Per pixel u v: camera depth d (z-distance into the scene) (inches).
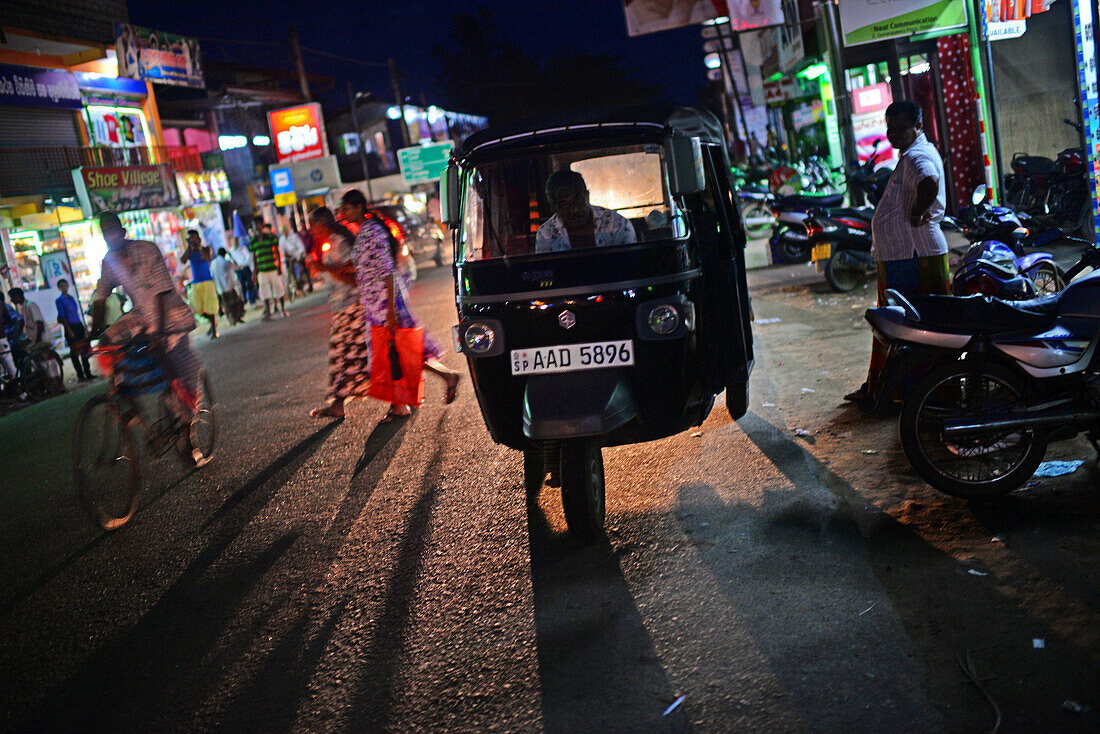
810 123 976.9
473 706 127.1
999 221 303.6
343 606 167.2
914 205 203.2
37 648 167.6
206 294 690.2
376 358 291.6
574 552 175.2
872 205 485.4
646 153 190.7
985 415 164.1
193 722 133.5
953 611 133.4
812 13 675.4
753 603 144.3
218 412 363.3
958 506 170.1
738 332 209.0
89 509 224.5
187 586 187.5
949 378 167.9
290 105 1640.0
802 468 202.7
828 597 142.7
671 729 114.8
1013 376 165.5
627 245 180.7
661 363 178.1
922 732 107.3
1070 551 146.0
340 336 312.3
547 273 179.6
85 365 607.5
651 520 185.2
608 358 177.6
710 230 201.2
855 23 515.5
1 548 232.7
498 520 198.5
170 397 258.2
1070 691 111.0
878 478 190.1
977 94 498.9
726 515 181.9
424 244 1217.4
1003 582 139.6
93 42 877.2
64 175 790.5
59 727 137.1
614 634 141.2
